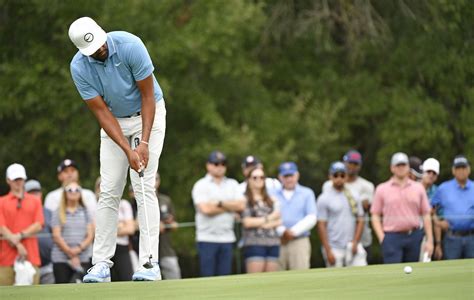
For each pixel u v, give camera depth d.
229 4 59.84
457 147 63.19
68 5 59.75
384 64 64.12
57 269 33.22
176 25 61.12
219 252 34.78
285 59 64.94
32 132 60.22
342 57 65.12
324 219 35.19
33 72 58.75
